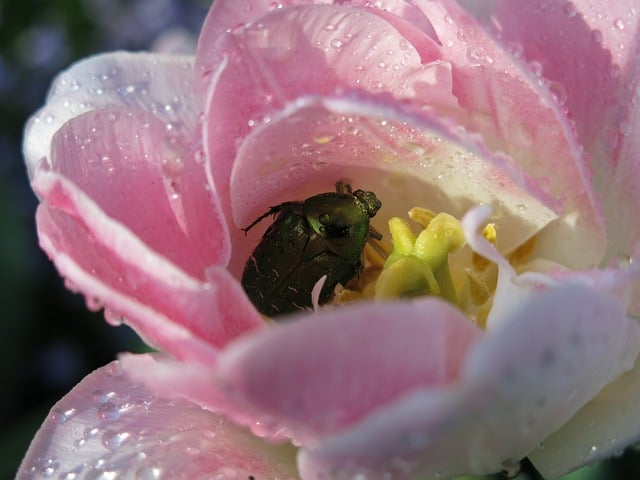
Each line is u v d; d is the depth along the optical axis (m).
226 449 0.11
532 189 0.11
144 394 0.12
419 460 0.09
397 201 0.13
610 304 0.09
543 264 0.12
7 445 0.22
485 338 0.09
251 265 0.12
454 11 0.11
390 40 0.11
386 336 0.08
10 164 0.28
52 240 0.10
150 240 0.11
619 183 0.12
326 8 0.11
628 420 0.11
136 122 0.12
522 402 0.09
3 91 0.28
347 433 0.08
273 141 0.11
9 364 0.27
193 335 0.09
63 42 0.28
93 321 0.28
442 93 0.12
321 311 0.12
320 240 0.12
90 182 0.11
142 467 0.11
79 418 0.12
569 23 0.12
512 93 0.11
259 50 0.11
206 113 0.10
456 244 0.12
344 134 0.11
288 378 0.08
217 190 0.11
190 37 0.26
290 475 0.11
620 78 0.12
